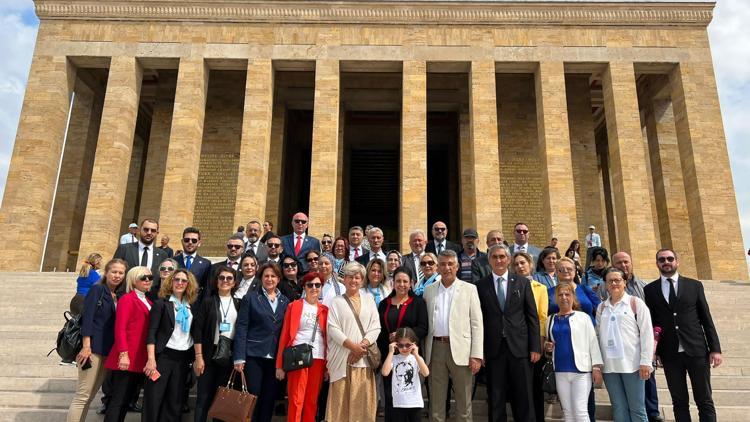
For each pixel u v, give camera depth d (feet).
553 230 77.87
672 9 85.87
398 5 85.81
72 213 90.48
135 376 26.91
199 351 26.50
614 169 82.99
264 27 85.92
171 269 28.68
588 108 95.50
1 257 77.10
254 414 26.53
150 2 85.97
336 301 26.99
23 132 81.76
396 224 127.65
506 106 96.68
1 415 29.73
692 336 27.09
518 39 85.30
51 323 44.21
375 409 25.67
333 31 85.76
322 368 26.86
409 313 26.86
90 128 95.45
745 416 30.63
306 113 108.47
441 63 85.35
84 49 85.25
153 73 96.94
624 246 79.36
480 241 77.00
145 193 91.50
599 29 85.71
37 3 86.38
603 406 30.68
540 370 28.14
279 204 92.63
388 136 108.47
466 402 25.91
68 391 32.45
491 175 79.77
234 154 93.91
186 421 29.14
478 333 26.37
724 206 79.41
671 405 31.65
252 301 27.35
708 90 83.71
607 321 26.96
